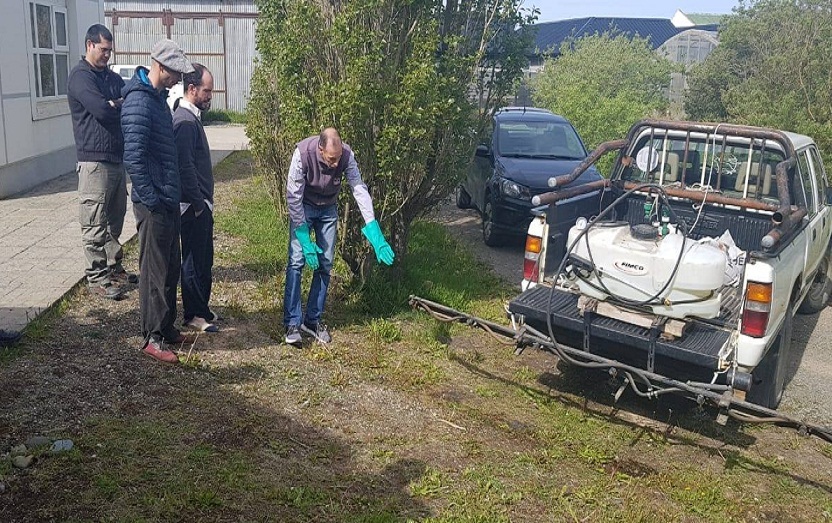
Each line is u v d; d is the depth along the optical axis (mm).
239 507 4004
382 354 6336
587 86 17172
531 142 11227
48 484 4031
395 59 6867
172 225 5473
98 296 6840
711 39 32438
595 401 5938
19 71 11086
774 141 6262
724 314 5277
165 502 3951
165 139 5371
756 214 6301
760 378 5930
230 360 5824
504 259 10109
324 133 5824
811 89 13656
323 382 5664
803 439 5621
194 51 26578
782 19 19953
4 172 10836
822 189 7637
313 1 6898
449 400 5660
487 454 4879
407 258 8867
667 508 4473
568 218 6246
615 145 6652
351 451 4730
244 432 4785
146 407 4957
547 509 4305
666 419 5734
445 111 6875
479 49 7430
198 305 6277
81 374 5305
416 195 7391
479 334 7160
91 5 13922
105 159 6676
